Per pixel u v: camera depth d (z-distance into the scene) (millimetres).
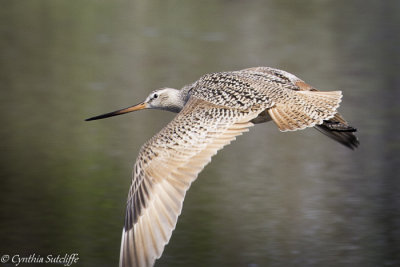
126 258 6203
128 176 14148
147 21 25328
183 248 11430
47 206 12789
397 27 25078
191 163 6516
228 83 7750
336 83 19922
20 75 20609
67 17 25922
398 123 17359
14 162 14828
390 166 14883
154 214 6285
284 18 26156
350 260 11133
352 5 28031
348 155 15594
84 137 16281
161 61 21469
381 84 19906
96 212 12586
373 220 12445
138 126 17047
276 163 15109
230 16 26250
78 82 19953
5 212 12539
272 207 12875
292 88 7914
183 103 9750
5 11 26469
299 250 11398
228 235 11852
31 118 17438
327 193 13516
